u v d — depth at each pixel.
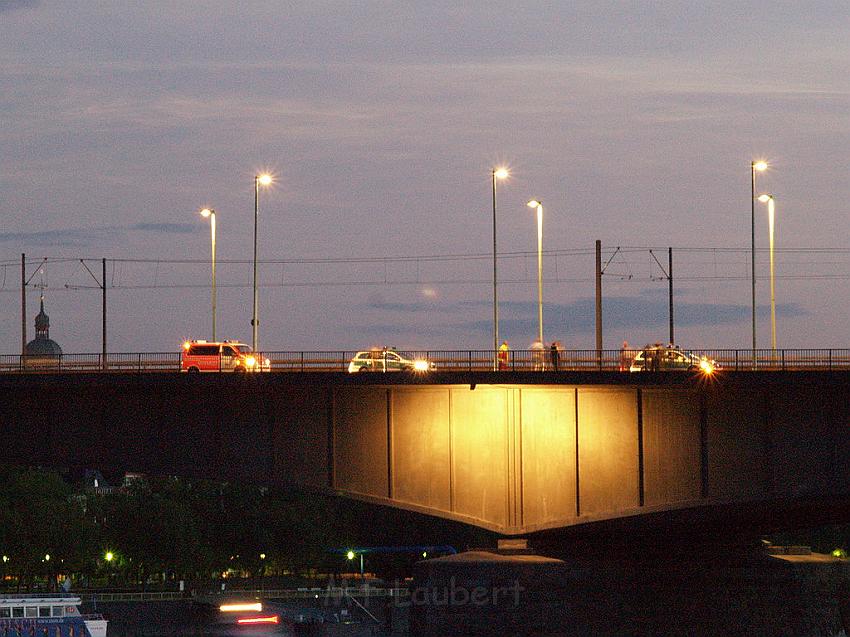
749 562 178.88
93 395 156.50
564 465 152.12
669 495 149.75
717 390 148.50
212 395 155.88
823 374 145.00
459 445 154.00
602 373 149.88
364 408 155.25
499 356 156.12
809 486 147.25
